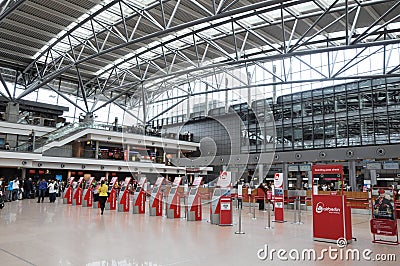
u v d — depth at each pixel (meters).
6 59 27.33
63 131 27.75
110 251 6.42
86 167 28.83
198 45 23.05
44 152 25.41
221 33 21.00
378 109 25.22
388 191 7.73
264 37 21.25
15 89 31.27
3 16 14.85
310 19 18.23
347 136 26.38
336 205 7.68
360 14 17.33
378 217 7.74
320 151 25.42
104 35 21.73
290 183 27.73
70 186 19.84
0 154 21.89
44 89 33.91
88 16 18.41
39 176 29.11
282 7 14.91
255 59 17.27
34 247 6.73
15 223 10.44
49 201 21.44
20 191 23.12
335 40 21.30
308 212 16.34
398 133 24.03
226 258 5.96
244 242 7.58
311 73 30.91
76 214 13.44
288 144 29.61
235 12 13.06
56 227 9.65
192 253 6.33
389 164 23.39
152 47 21.70
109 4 16.22
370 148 23.14
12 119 27.77
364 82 26.27
